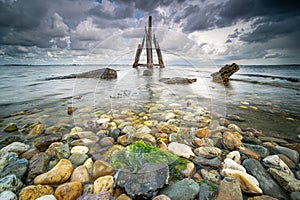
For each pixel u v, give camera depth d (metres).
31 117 3.46
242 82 8.36
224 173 1.71
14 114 3.62
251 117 3.46
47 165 1.90
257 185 1.55
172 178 1.68
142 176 1.61
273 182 1.62
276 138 2.56
